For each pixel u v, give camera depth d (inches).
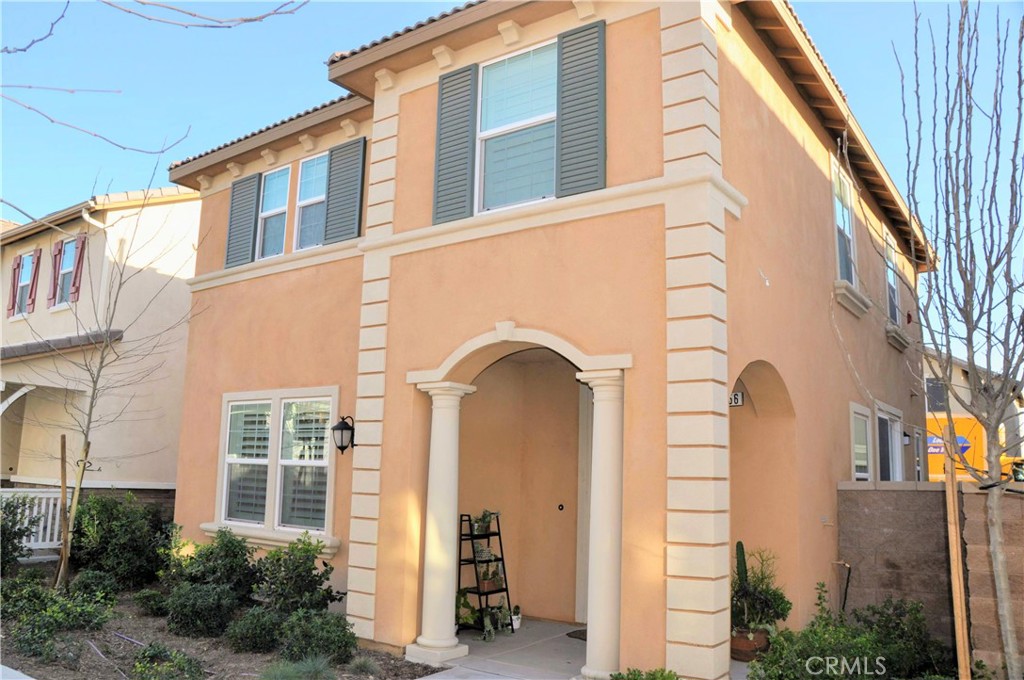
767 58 376.5
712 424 276.8
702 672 266.8
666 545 280.7
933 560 355.9
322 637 329.1
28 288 756.6
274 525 450.9
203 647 357.4
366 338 388.5
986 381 196.4
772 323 343.9
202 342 528.7
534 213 333.4
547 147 344.8
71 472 602.2
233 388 498.0
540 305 327.9
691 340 285.6
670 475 282.8
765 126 363.9
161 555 486.6
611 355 303.4
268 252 506.3
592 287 314.3
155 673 299.1
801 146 412.8
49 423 621.3
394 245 384.5
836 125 450.0
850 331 461.4
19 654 328.2
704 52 305.0
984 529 293.3
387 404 374.6
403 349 372.8
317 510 436.8
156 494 629.3
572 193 326.0
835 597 372.8
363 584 366.0
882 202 561.3
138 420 631.8
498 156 360.2
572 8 339.6
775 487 351.6
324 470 438.6
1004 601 193.8
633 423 295.4
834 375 420.2
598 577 298.5
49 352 587.5
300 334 464.4
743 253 322.0
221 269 529.0
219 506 486.3
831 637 270.4
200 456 510.0
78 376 607.2
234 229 523.8
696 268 289.1
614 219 313.1
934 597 353.1
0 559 485.4
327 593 382.0
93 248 663.8
